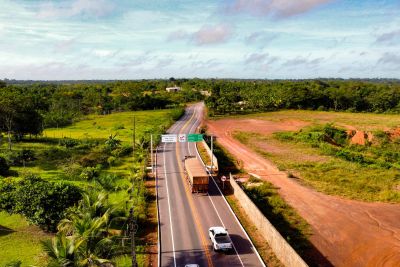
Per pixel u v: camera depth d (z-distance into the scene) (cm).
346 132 9944
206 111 15338
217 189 5153
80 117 14425
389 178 5759
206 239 3559
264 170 6291
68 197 3741
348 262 3212
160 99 18112
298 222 4056
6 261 3083
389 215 4278
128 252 3234
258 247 3391
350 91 16838
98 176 5562
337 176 5834
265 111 15538
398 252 3403
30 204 3631
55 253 2208
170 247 3394
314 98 16100
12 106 8081
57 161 6544
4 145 8288
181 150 7806
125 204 4288
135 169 6088
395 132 9800
